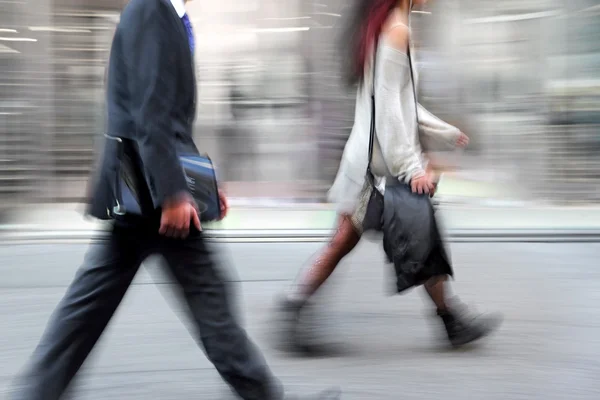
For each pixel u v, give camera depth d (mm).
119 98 2986
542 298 5836
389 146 4180
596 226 8750
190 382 4133
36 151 9477
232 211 9570
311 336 4508
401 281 4250
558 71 10344
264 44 10180
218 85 10211
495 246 7770
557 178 10172
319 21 9875
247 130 10211
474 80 10062
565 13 10289
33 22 9492
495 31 10062
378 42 4215
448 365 4387
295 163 10164
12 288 6094
